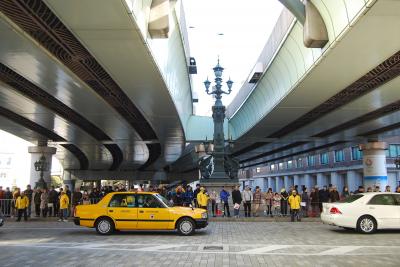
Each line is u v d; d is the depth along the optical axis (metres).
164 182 83.06
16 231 16.83
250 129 33.69
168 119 26.69
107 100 22.34
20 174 76.94
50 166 36.09
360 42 13.77
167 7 13.59
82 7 10.84
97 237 14.74
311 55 16.67
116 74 17.03
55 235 15.38
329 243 13.12
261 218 22.06
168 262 9.83
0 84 18.91
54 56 15.02
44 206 22.80
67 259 10.21
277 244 12.93
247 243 13.16
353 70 17.06
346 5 12.34
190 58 25.39
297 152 52.50
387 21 12.04
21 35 12.76
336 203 16.30
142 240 13.91
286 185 96.50
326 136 37.06
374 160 36.47
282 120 29.27
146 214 15.32
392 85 19.30
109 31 12.44
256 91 28.31
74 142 37.31
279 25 19.81
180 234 15.31
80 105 22.62
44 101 22.83
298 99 22.62
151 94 20.41
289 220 22.00
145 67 16.05
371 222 15.70
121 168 70.31
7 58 14.95
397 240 13.79
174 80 21.78
